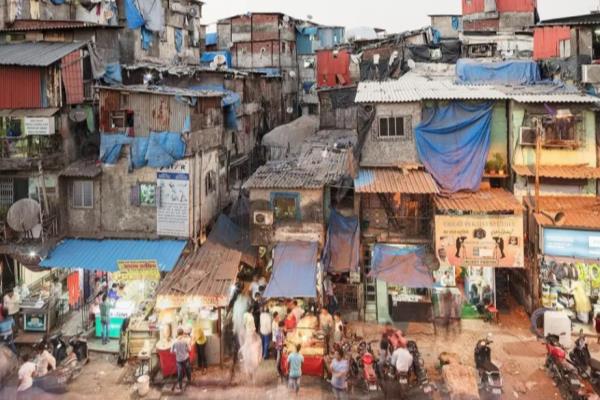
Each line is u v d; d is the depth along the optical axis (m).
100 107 23.42
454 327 22.94
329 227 23.86
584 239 21.33
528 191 23.58
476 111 24.17
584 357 18.61
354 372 18.77
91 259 22.34
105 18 32.84
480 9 42.06
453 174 24.00
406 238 23.84
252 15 49.44
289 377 18.20
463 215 22.48
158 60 37.25
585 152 23.36
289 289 20.64
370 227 24.14
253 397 17.91
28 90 23.03
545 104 23.20
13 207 22.00
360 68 37.59
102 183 23.75
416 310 23.28
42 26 26.33
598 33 25.83
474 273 24.11
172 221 23.53
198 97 24.08
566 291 22.73
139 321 21.09
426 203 23.77
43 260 22.27
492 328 22.77
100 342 21.86
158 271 21.73
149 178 23.55
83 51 24.61
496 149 24.48
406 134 24.36
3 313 21.41
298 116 52.16
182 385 18.58
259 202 23.73
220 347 20.22
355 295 24.45
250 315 20.67
